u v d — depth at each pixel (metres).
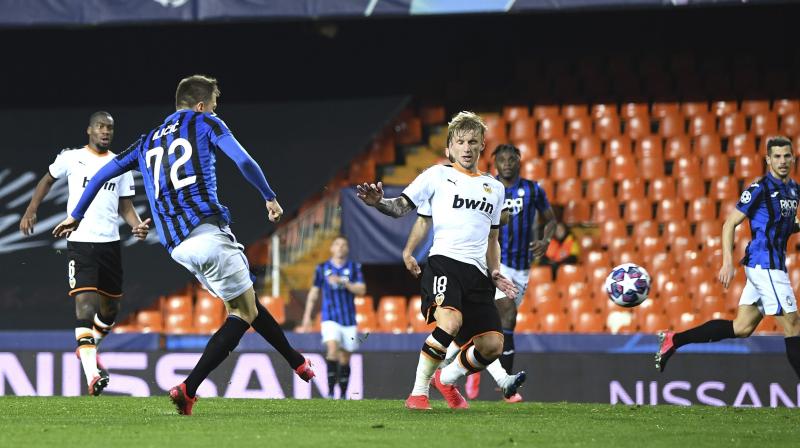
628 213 50.28
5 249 47.44
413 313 45.53
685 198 50.50
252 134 50.19
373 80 51.91
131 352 39.56
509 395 26.70
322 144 49.69
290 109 51.16
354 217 46.97
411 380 38.91
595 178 51.59
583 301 45.44
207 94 22.12
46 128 51.56
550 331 44.91
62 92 52.91
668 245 48.50
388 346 40.31
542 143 53.59
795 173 51.72
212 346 21.39
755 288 27.84
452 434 18.20
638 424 20.70
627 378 37.94
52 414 22.30
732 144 52.53
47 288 46.50
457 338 24.23
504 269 31.98
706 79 55.19
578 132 53.44
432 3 42.81
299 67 52.25
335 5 43.31
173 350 39.59
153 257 46.66
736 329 28.36
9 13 44.41
